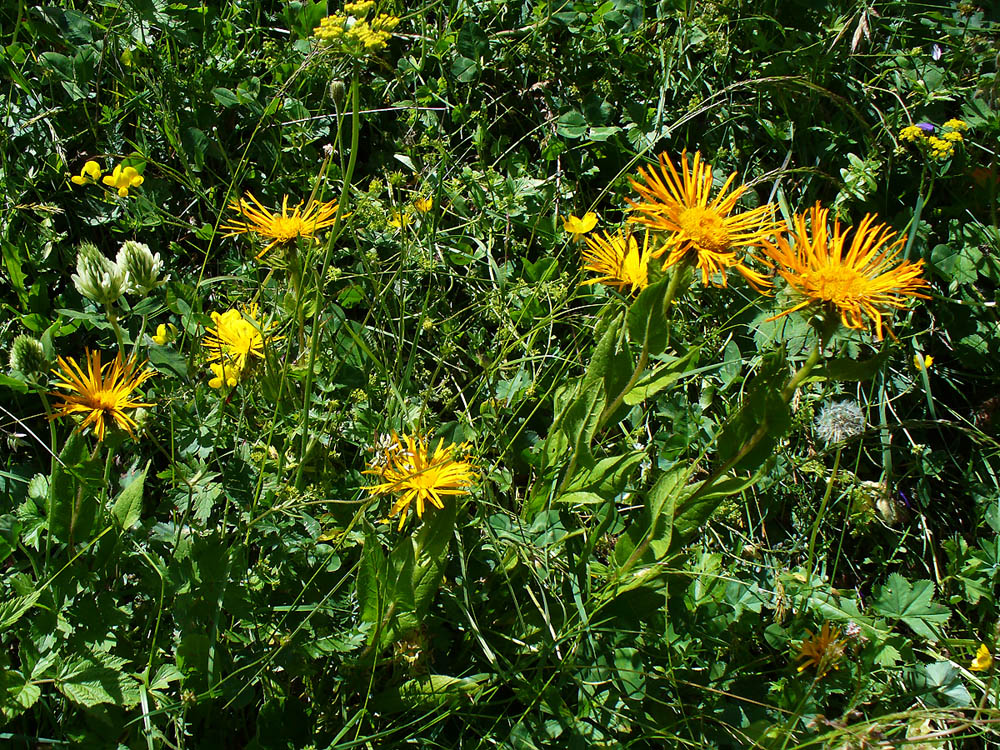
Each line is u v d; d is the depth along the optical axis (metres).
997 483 2.88
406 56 3.41
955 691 2.29
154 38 3.15
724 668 2.26
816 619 2.36
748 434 1.91
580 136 3.25
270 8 3.47
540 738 2.07
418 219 2.97
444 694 2.00
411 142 3.20
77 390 1.87
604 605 2.16
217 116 3.10
